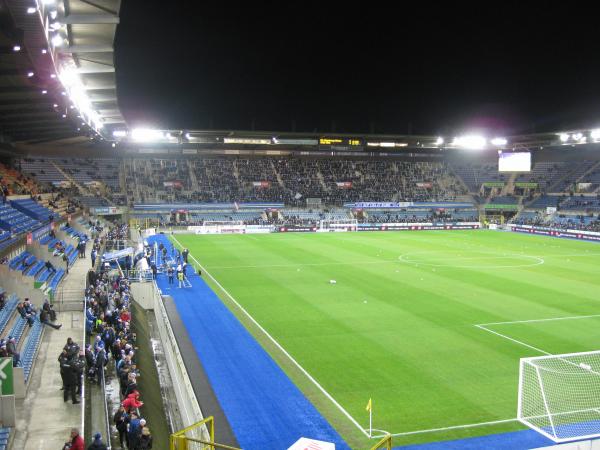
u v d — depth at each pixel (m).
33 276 29.45
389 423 16.55
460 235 72.12
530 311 29.66
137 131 67.94
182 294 34.22
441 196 91.06
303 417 16.98
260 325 27.05
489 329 26.14
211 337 25.16
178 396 18.77
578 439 14.61
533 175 90.44
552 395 18.11
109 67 32.12
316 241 63.44
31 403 16.81
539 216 81.56
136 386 16.42
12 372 14.73
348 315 28.75
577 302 31.84
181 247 57.50
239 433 15.98
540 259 49.62
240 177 87.88
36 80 28.09
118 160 83.25
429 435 15.79
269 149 84.50
